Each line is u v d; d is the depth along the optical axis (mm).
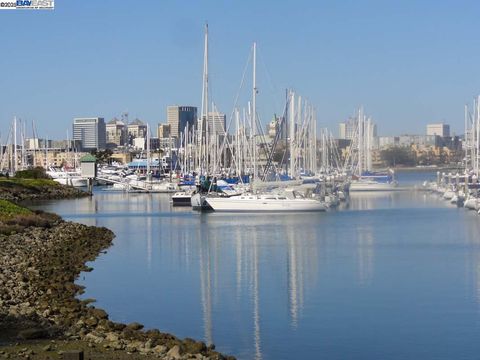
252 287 50219
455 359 33625
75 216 113938
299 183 120562
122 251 68938
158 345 31422
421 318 41062
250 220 102625
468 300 45812
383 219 104062
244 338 36906
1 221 81000
